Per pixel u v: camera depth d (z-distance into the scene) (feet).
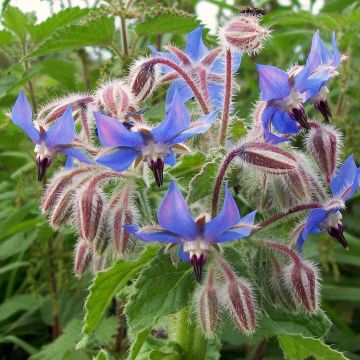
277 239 0.45
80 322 0.66
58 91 0.77
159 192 0.46
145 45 0.85
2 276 0.82
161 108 0.57
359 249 0.69
